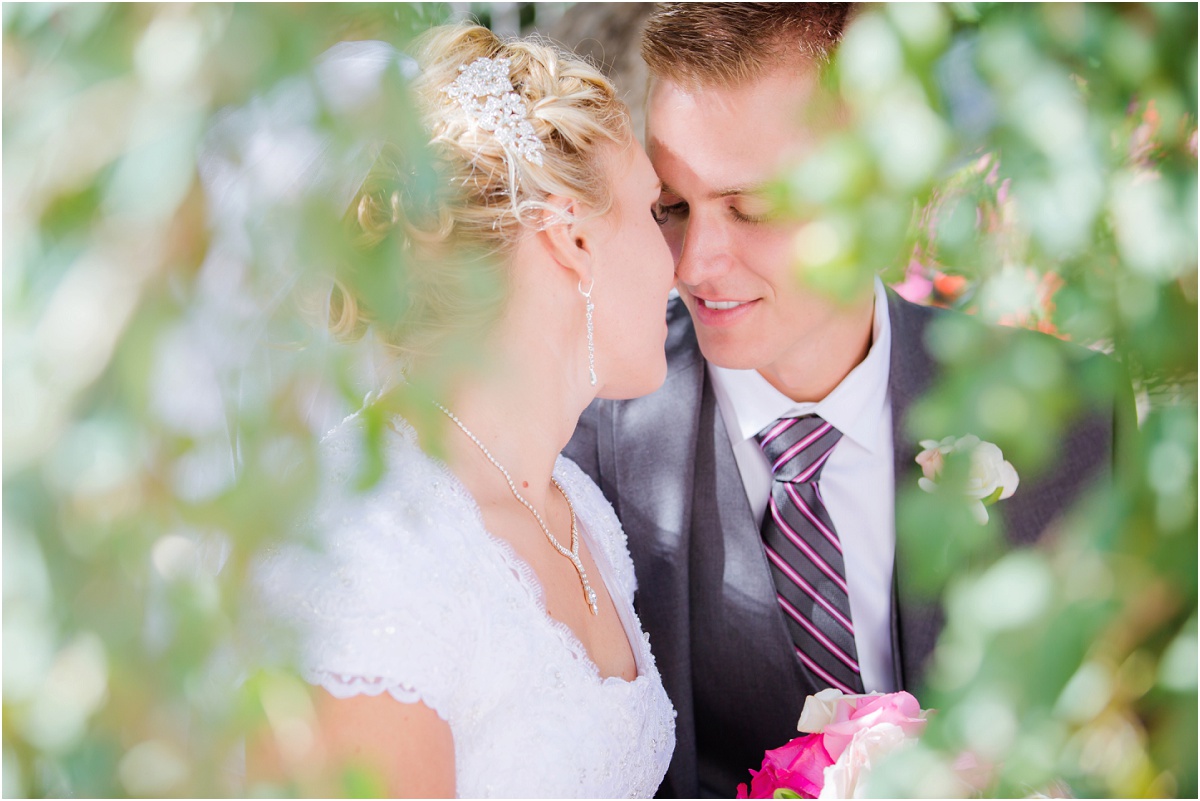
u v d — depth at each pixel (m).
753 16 1.72
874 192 0.79
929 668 1.99
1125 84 0.81
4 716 0.73
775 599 2.06
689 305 1.99
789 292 1.85
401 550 1.32
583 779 1.46
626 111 1.69
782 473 2.09
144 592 0.72
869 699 1.66
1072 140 0.77
